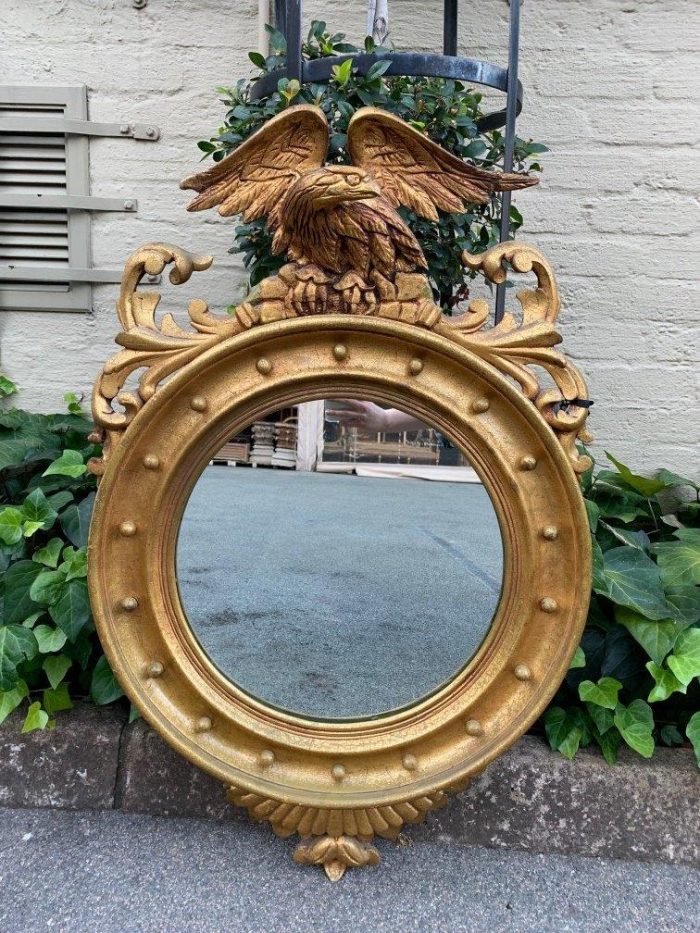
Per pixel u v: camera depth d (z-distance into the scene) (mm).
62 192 1538
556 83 1508
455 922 819
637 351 1580
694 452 1602
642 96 1506
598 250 1553
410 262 776
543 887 885
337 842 861
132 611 833
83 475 1277
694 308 1563
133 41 1497
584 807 955
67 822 967
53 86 1500
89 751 996
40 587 993
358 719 862
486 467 815
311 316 770
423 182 773
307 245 764
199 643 856
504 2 1483
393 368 795
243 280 1570
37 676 1063
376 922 814
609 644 1032
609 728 978
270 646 876
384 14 1258
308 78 1135
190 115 1519
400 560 881
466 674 851
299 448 859
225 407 788
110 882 857
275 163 765
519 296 807
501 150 1318
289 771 850
